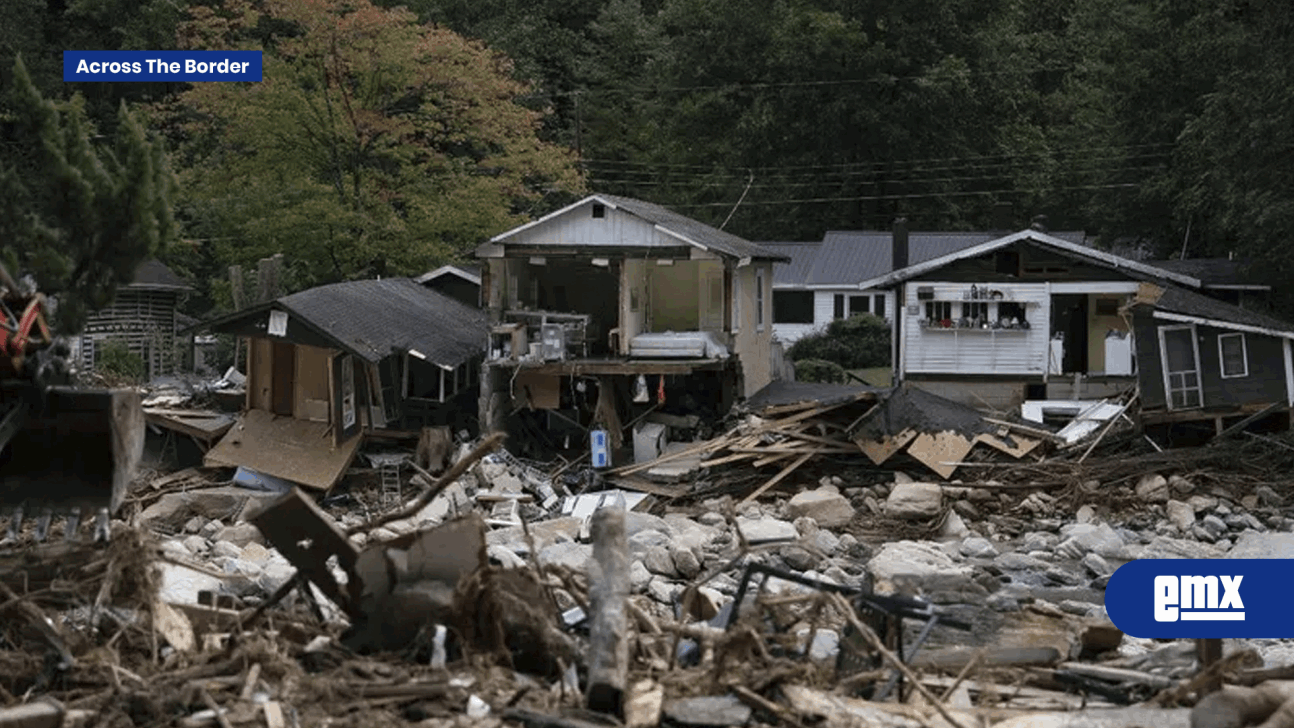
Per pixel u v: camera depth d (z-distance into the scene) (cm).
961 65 6372
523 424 3603
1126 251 6216
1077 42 7744
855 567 2336
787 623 1216
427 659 1090
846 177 6662
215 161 4894
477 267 4781
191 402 3519
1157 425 3306
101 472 1221
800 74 6612
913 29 6588
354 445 3192
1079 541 2477
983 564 2366
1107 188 5909
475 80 4569
